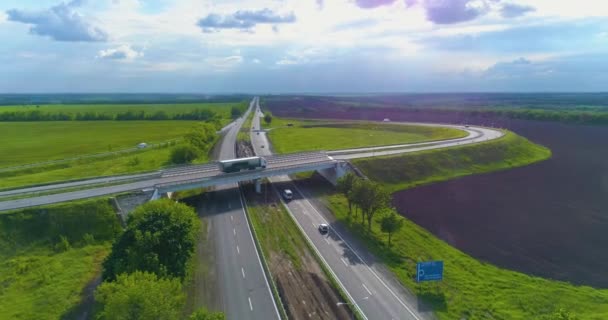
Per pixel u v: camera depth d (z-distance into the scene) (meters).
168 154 133.00
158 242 52.84
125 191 79.69
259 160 102.56
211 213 85.44
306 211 88.56
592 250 70.56
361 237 74.38
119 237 55.38
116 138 177.50
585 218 85.44
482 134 177.75
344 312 50.91
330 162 113.75
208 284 56.09
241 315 49.25
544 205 94.06
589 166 134.50
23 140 171.12
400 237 74.38
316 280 58.38
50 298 51.88
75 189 80.94
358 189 78.38
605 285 59.50
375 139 180.50
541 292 56.34
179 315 48.41
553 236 76.50
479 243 73.31
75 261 62.16
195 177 93.19
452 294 55.34
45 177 99.75
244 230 76.06
